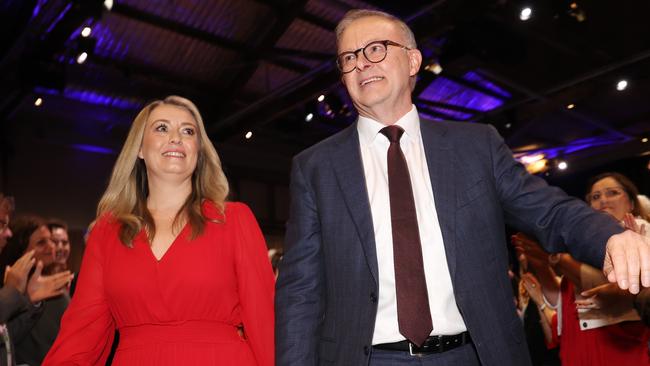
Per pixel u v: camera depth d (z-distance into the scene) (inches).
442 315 67.8
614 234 54.7
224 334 84.6
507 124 399.2
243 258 87.6
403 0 285.3
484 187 69.5
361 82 77.0
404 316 66.3
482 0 261.6
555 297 145.1
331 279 72.4
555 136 445.7
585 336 125.1
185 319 83.4
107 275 86.0
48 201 358.3
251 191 459.2
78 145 374.0
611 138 434.6
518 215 67.8
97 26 299.0
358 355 67.4
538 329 167.6
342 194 74.2
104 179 385.1
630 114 399.9
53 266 149.8
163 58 332.2
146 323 83.7
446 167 71.9
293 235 77.0
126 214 89.9
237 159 451.2
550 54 318.3
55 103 355.9
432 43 320.5
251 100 383.9
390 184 72.2
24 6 241.1
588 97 364.2
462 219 68.7
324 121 412.2
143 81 347.9
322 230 74.4
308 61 353.4
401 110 77.6
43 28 260.1
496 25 288.2
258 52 335.3
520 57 298.0
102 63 321.4
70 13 246.7
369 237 70.3
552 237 63.5
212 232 88.1
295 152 478.9
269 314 86.0
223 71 351.3
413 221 69.9
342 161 76.5
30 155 355.6
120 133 390.9
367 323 67.9
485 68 349.4
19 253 146.0
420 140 77.0
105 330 87.1
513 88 386.0
